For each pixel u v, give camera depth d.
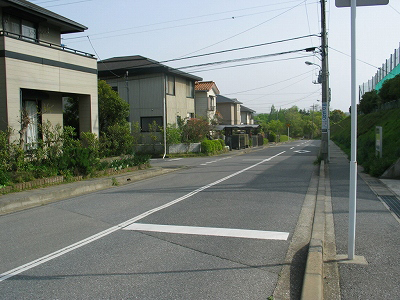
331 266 4.81
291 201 9.25
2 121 12.95
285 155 26.98
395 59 30.52
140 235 6.48
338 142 41.91
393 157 13.44
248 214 7.83
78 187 11.53
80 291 4.21
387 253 5.26
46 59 14.60
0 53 12.77
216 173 15.77
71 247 5.91
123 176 14.14
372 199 9.23
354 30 4.73
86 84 17.02
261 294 4.08
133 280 4.50
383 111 26.58
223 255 5.35
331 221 7.19
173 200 9.66
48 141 12.73
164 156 27.89
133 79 30.95
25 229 7.17
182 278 4.53
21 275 4.76
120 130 19.36
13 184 10.52
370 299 3.90
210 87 38.75
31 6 14.56
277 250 5.56
